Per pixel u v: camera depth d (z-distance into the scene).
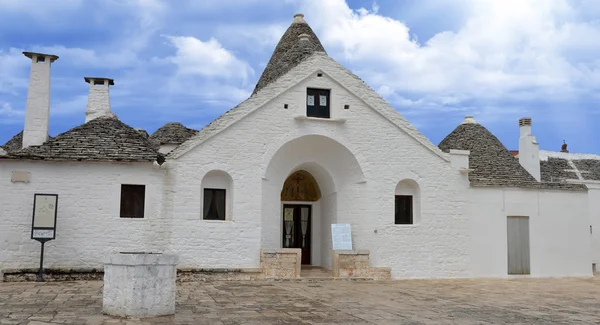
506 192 22.70
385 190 21.09
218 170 19.47
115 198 18.53
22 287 15.85
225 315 11.71
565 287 18.88
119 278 11.21
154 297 11.25
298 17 26.77
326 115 20.94
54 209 17.39
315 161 21.58
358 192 21.06
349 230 20.69
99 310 11.87
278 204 20.94
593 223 28.48
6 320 10.51
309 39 24.31
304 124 20.48
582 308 14.01
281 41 26.20
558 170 32.31
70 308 12.09
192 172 19.20
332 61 21.02
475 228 22.09
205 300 13.98
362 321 11.41
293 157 21.17
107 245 18.34
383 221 20.94
